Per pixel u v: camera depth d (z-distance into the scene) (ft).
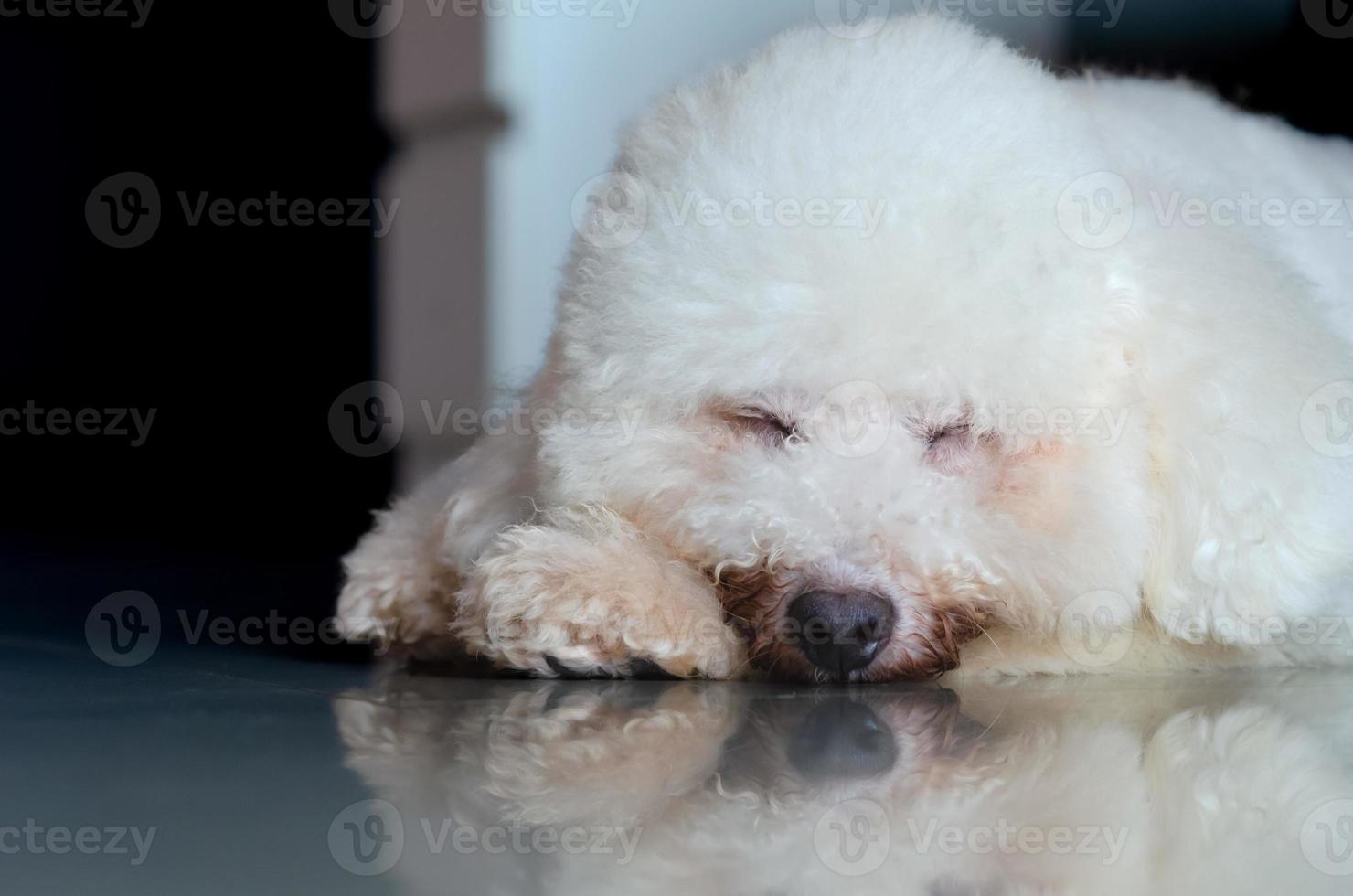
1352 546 2.56
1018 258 2.46
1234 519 2.51
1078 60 4.57
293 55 6.29
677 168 2.54
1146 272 2.53
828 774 2.04
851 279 2.43
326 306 6.38
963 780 2.03
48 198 6.56
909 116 2.50
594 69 5.60
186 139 6.47
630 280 2.51
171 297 6.54
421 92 6.09
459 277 6.13
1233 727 2.23
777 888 1.74
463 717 2.26
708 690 2.41
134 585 3.51
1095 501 2.51
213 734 2.18
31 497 6.53
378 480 6.30
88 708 2.31
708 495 2.49
